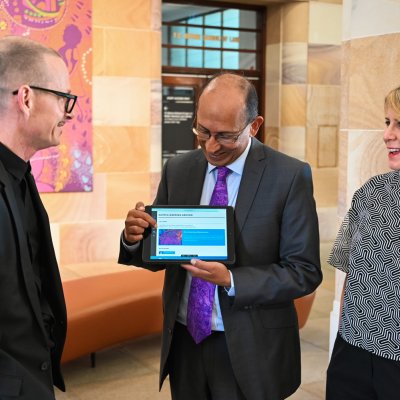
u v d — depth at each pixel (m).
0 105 1.74
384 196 2.07
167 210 1.99
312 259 2.01
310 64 8.16
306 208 2.03
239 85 1.92
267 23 8.40
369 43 3.56
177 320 2.17
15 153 1.78
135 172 6.82
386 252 2.02
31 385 1.65
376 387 2.08
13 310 1.66
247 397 2.00
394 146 2.06
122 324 4.02
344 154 3.83
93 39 6.43
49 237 1.97
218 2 8.02
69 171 6.48
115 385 3.79
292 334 2.13
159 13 6.74
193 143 8.12
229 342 2.01
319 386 3.79
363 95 3.63
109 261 6.79
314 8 8.08
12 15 6.00
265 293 1.93
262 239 2.03
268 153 2.10
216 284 1.95
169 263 1.95
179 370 2.19
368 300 2.06
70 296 4.05
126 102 6.68
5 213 1.65
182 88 7.97
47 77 1.75
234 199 2.09
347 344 2.17
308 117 8.23
